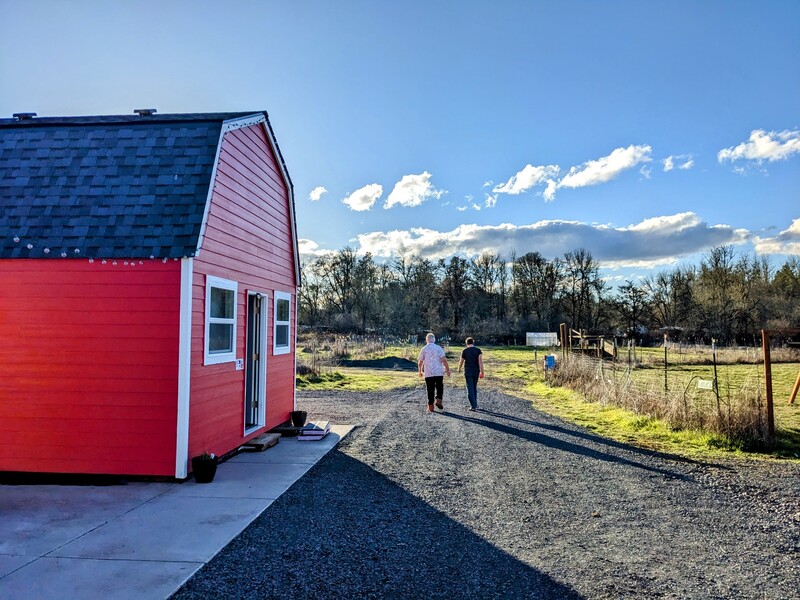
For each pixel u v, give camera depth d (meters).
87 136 8.03
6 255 7.08
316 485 6.94
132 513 5.74
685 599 3.93
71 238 7.13
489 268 70.75
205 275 7.55
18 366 7.17
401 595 3.95
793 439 9.70
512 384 20.83
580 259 64.94
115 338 7.11
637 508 6.11
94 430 7.06
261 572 4.30
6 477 7.07
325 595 3.93
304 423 10.95
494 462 8.27
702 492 6.73
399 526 5.46
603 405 13.88
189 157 7.70
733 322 48.88
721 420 9.66
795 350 32.12
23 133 8.14
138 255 6.98
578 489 6.85
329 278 67.81
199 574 4.25
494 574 4.34
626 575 4.34
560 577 4.30
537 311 66.62
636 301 58.16
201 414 7.47
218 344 8.10
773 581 4.24
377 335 52.78
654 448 9.27
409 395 17.47
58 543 4.88
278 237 10.99
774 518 5.78
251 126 9.31
